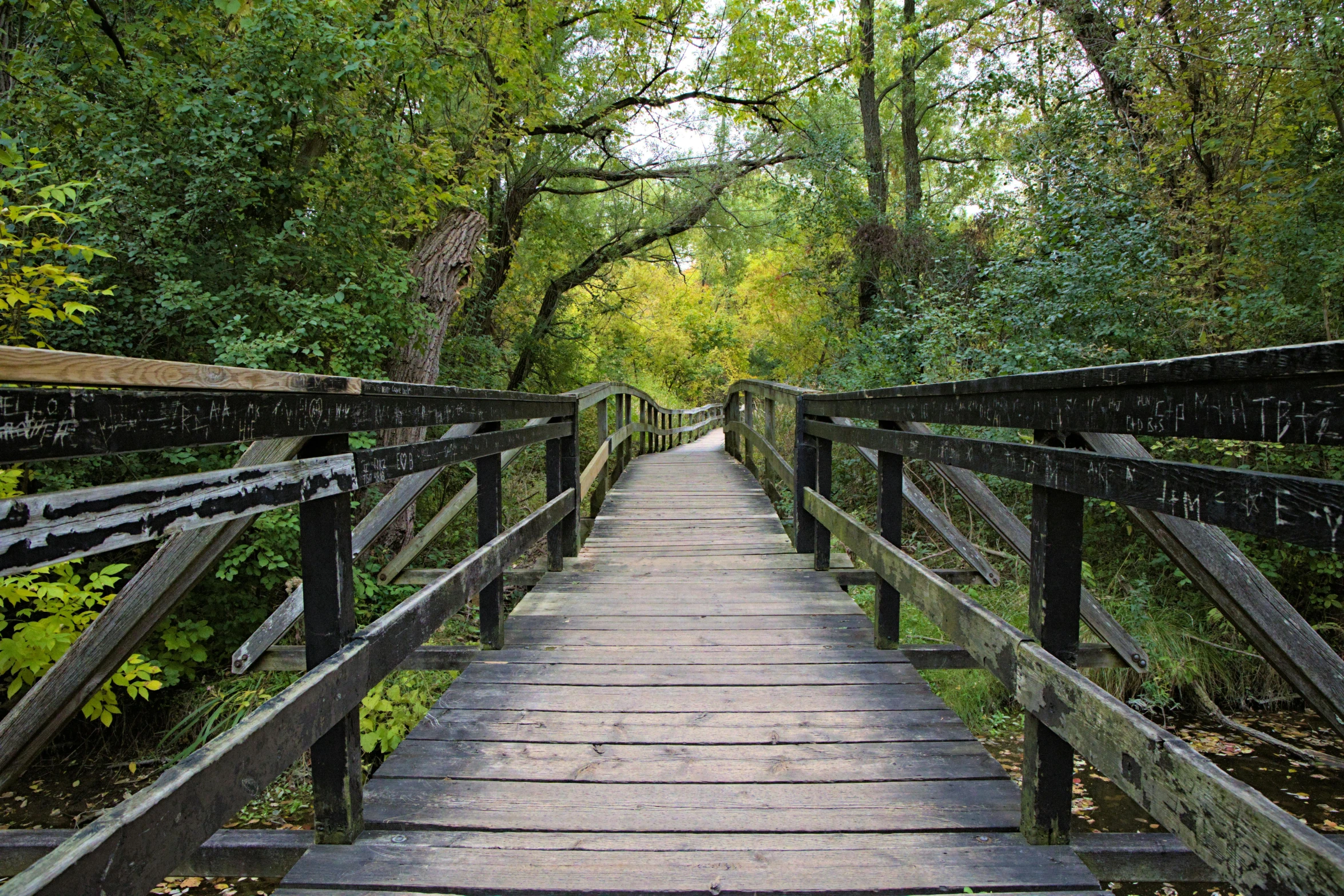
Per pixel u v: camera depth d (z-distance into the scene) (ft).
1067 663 5.89
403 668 10.93
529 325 45.03
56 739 14.96
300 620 16.83
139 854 3.65
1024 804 6.27
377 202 21.56
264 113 18.39
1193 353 20.03
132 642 6.47
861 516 25.23
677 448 49.21
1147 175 23.88
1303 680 5.59
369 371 19.92
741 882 5.65
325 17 19.10
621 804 6.82
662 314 80.94
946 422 7.67
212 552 6.49
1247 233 20.76
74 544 3.40
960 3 38.37
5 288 11.80
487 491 10.96
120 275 17.46
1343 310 19.25
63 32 17.79
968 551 13.97
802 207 45.14
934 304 28.19
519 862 5.94
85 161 17.13
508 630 11.88
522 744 8.04
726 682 9.72
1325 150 21.72
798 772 7.39
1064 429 5.43
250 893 9.92
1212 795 3.96
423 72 21.01
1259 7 20.01
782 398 20.66
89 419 3.44
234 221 19.02
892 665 10.30
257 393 4.77
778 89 40.63
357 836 6.31
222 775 4.25
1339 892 3.15
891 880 5.68
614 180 42.86
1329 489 3.07
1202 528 5.73
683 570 15.65
